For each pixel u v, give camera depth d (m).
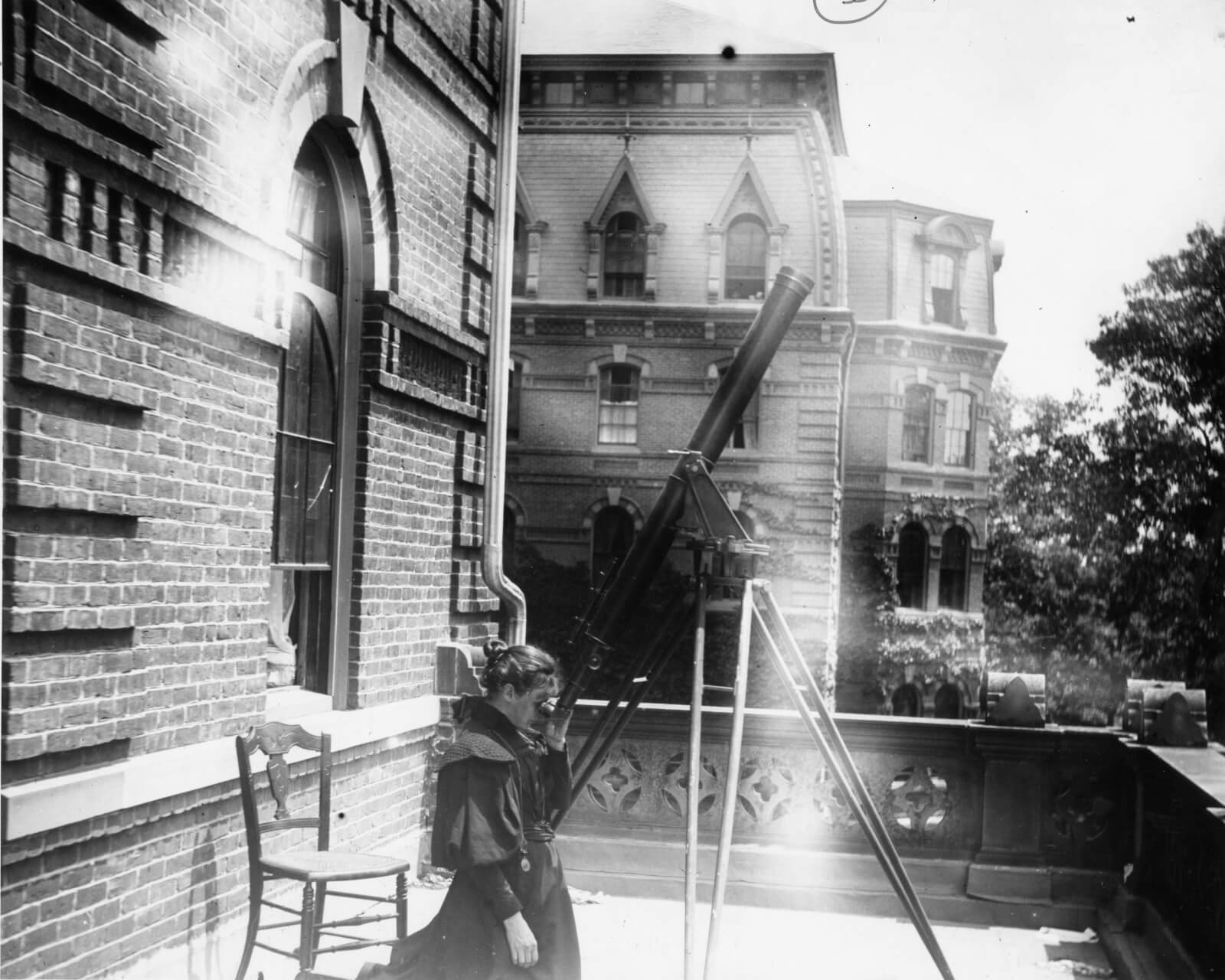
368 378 6.20
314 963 4.72
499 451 7.64
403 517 6.64
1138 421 27.20
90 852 3.91
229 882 4.84
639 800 6.97
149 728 4.24
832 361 25.09
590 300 26.34
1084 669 27.59
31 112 3.48
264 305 4.99
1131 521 27.19
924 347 27.69
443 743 6.94
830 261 25.64
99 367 3.86
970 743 6.49
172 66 4.29
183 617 4.44
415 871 6.81
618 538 26.11
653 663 5.54
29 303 3.53
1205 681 24.95
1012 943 5.96
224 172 4.67
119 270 3.91
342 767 5.90
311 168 5.97
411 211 6.61
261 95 4.98
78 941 3.85
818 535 24.81
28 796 3.50
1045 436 28.25
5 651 3.52
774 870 6.67
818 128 26.08
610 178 26.64
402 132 6.46
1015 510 28.58
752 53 25.83
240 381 4.83
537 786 3.70
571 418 26.16
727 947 5.78
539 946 3.54
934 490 27.77
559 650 25.53
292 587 5.98
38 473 3.59
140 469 4.12
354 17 5.79
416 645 6.86
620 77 26.67
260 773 4.96
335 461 6.17
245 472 4.88
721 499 5.23
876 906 6.53
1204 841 5.01
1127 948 5.50
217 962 4.70
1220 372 26.22
